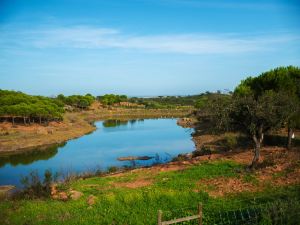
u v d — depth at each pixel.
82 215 18.12
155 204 19.30
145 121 122.31
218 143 51.75
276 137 44.59
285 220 14.38
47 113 85.12
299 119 32.44
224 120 26.67
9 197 23.81
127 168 38.12
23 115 81.81
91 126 97.94
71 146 64.31
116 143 67.31
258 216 15.50
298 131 49.91
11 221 17.53
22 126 81.56
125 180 26.91
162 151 56.53
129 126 103.44
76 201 20.97
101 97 195.12
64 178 32.22
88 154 55.31
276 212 14.73
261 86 47.50
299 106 27.89
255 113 25.31
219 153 38.12
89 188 24.50
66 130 83.38
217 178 24.64
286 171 24.16
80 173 36.09
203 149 44.38
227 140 47.78
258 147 26.95
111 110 159.25
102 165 45.62
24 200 21.92
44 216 18.19
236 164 29.19
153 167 33.22
